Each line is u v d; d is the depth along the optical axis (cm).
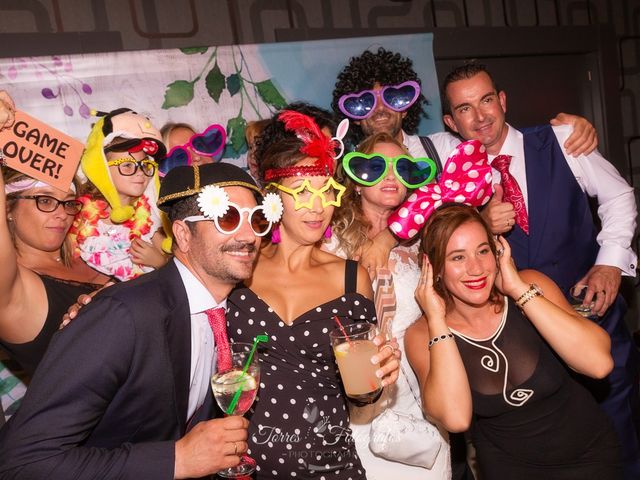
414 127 330
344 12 375
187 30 334
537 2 436
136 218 275
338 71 343
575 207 316
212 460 170
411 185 257
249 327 217
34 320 229
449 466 251
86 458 166
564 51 445
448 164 245
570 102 458
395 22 390
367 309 225
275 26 357
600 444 219
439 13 404
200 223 183
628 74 475
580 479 217
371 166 253
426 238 223
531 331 225
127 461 169
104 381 170
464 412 213
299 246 226
